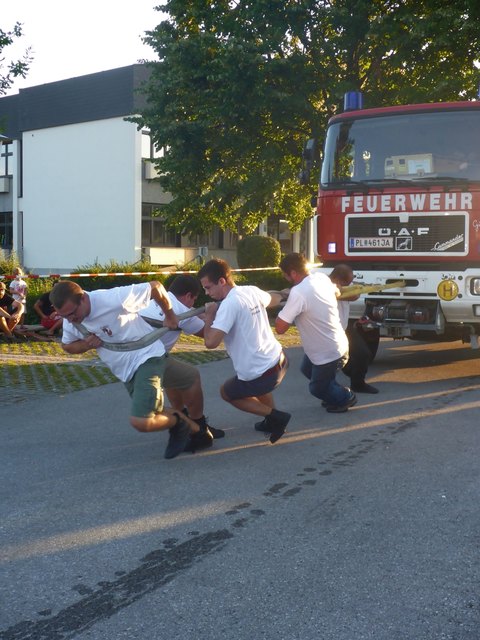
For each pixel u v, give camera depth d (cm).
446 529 441
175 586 368
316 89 2158
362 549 411
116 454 614
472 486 521
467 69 2064
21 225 3781
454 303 905
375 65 2170
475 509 475
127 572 385
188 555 405
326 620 333
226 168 2345
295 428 697
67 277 1747
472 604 347
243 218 2600
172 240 3469
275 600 352
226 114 2159
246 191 2266
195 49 2197
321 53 2138
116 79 3353
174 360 613
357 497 499
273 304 694
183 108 2297
